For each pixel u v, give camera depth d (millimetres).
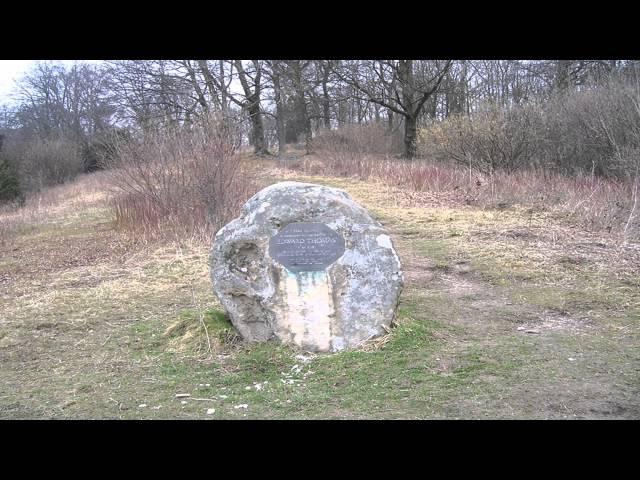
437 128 19531
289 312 4988
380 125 27859
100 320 6168
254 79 24719
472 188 12727
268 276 4988
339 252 4988
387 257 5070
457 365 4672
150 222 10008
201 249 8867
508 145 14547
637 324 5488
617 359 4730
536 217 10109
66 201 18844
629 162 11602
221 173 9773
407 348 4938
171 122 11523
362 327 5020
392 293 5074
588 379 4387
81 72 43688
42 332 5906
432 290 6730
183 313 5922
